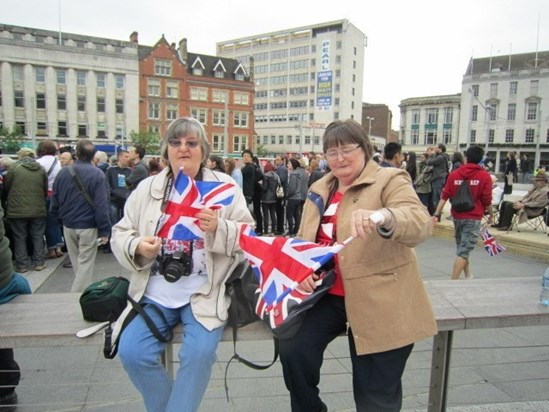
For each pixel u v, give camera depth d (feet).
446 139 241.55
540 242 24.73
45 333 7.57
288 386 7.22
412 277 6.84
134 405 9.73
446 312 8.48
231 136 207.51
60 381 10.79
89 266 16.88
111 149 150.71
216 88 200.75
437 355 8.66
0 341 7.47
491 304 9.02
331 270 7.00
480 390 10.50
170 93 185.88
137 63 173.47
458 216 17.80
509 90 207.51
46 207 23.77
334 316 7.20
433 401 8.78
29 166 20.88
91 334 7.59
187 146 7.93
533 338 13.60
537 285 10.57
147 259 7.55
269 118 321.11
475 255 25.95
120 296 7.99
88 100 165.89
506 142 210.38
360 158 7.20
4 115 153.48
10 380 9.42
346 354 12.54
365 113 320.91
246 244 7.28
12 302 9.32
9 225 21.62
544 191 29.25
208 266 7.36
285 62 310.04
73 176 16.19
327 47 127.75
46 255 24.97
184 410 6.67
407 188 6.72
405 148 254.06
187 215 7.52
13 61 152.35
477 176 17.30
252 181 33.94
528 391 10.48
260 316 6.98
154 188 8.04
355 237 6.13
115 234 7.83
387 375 6.77
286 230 37.47
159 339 7.18
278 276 6.93
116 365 11.66
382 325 6.56
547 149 199.82
